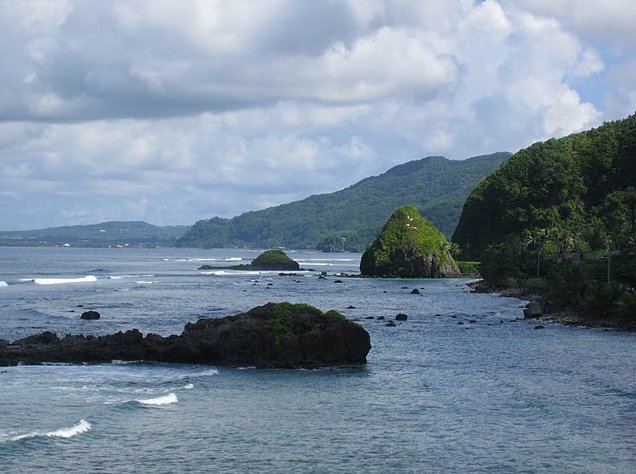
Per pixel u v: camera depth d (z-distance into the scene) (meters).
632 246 157.25
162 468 34.00
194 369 58.31
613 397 51.03
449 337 82.81
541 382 56.34
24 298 128.75
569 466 36.06
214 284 180.38
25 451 35.12
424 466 35.62
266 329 61.66
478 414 45.81
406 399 49.62
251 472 34.00
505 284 171.25
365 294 153.50
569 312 110.81
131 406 44.56
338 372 58.97
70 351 60.56
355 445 38.75
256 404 47.00
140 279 199.88
